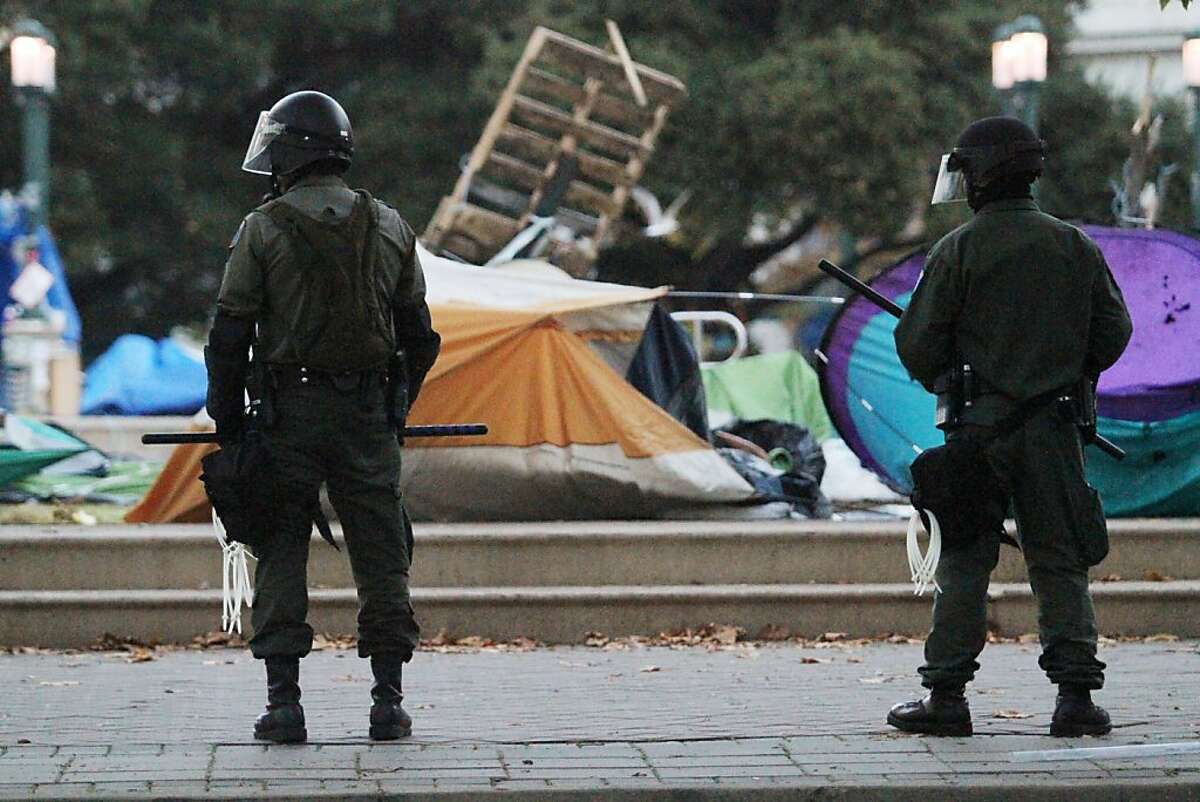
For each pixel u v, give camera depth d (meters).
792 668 27.81
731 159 95.00
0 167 106.44
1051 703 23.80
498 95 95.69
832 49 94.38
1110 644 30.75
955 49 97.50
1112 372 36.38
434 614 31.50
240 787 18.17
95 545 32.31
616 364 39.19
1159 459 36.06
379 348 20.61
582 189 64.06
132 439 58.44
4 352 67.62
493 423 36.34
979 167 21.34
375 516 20.91
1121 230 37.91
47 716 22.97
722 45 98.56
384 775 18.86
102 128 105.88
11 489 44.75
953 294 21.20
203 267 111.56
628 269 110.75
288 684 20.81
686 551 32.88
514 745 20.66
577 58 63.28
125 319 117.12
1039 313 21.02
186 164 111.19
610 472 36.09
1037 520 21.09
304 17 109.81
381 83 108.69
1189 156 99.31
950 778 18.67
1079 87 103.62
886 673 27.12
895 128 93.88
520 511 36.38
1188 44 59.53
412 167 106.12
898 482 39.16
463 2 108.94
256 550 20.91
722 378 51.59
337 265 20.16
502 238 61.94
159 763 19.45
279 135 20.52
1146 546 33.41
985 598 21.39
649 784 18.38
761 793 18.14
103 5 101.75
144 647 31.17
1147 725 21.73
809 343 68.44
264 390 20.58
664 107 63.50
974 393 21.19
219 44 106.88
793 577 33.00
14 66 68.25
